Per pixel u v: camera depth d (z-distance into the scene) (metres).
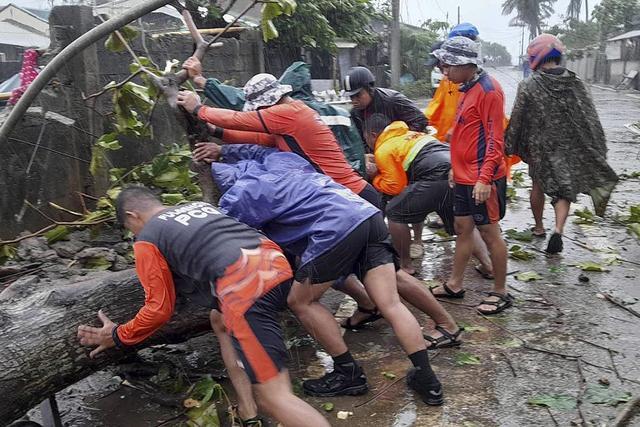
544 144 5.86
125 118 5.11
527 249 6.17
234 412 3.49
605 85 38.41
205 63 7.82
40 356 3.20
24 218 5.14
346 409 3.55
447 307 4.86
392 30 21.44
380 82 24.67
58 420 3.41
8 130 4.26
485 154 4.40
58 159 5.40
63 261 4.99
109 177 5.84
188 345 4.34
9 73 12.20
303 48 13.12
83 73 5.50
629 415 3.31
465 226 4.71
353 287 4.39
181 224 3.04
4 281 4.62
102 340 3.31
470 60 4.30
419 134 5.08
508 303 4.76
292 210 3.45
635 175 9.43
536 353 4.08
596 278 5.35
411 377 3.61
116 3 10.46
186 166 5.57
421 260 6.00
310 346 4.28
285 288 3.08
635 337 4.25
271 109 3.88
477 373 3.86
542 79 5.82
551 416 3.38
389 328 4.55
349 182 4.05
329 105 4.78
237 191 3.47
